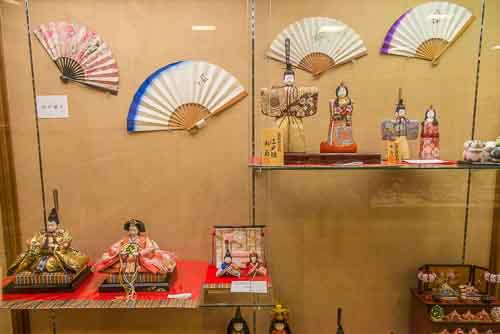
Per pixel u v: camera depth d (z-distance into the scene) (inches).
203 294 46.9
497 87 52.2
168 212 54.2
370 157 46.2
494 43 51.6
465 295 50.1
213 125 52.7
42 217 53.5
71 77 51.5
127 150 53.0
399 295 55.6
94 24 50.8
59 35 50.6
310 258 55.2
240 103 52.3
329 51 51.5
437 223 54.8
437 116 52.6
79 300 43.9
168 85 51.8
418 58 51.9
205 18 51.1
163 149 53.1
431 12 51.0
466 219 54.7
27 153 52.4
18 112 51.7
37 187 53.0
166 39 51.2
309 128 52.4
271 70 51.7
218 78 51.8
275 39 51.3
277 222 54.6
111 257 46.4
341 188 54.3
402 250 55.1
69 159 52.9
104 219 54.0
